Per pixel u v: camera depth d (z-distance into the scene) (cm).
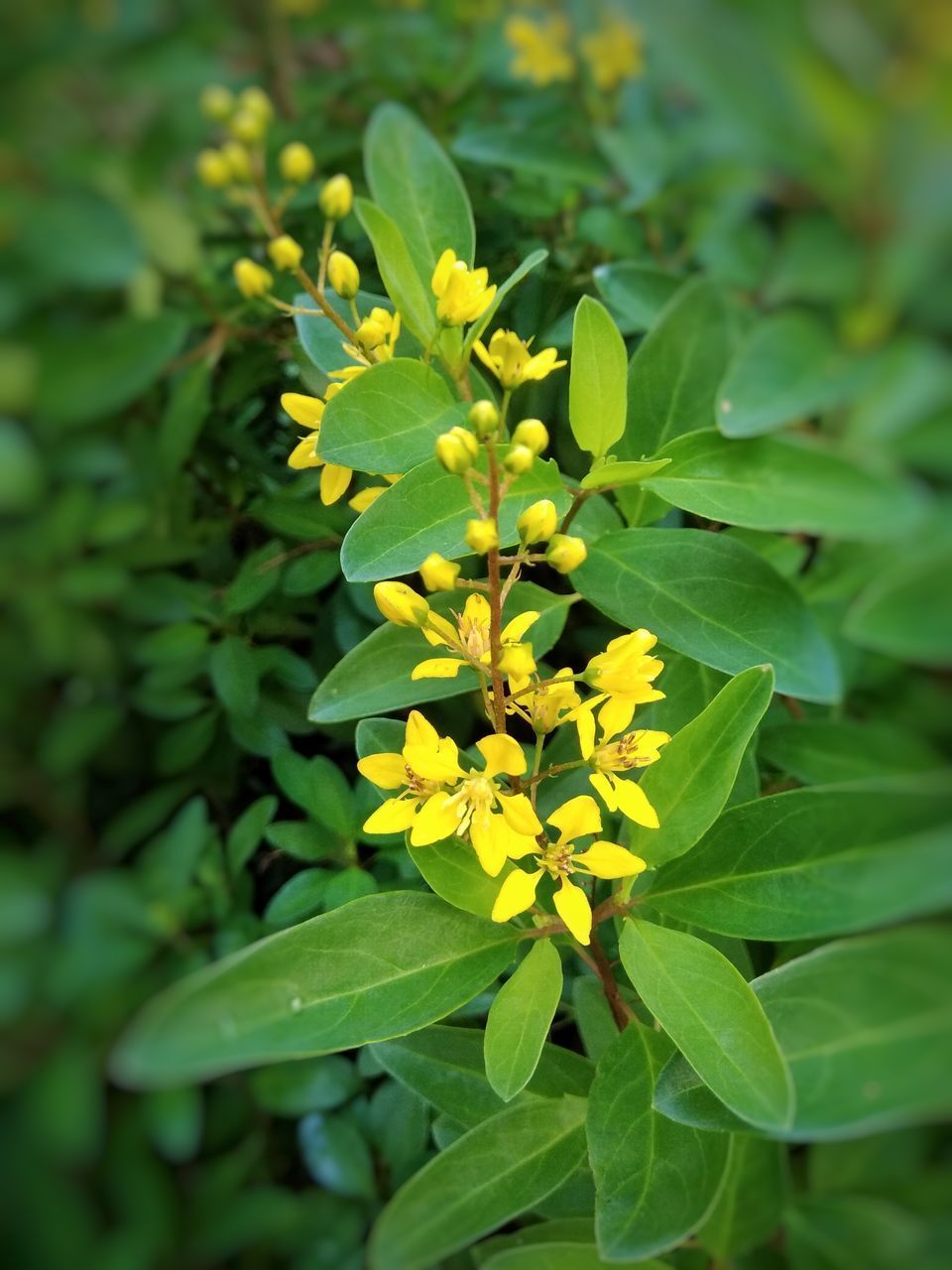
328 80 18
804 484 12
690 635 13
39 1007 10
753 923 12
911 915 11
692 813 12
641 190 16
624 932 13
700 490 13
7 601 11
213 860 13
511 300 17
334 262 14
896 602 9
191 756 13
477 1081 13
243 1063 10
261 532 16
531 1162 12
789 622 13
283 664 15
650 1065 13
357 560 12
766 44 11
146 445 13
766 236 14
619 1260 11
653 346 15
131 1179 10
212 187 14
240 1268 11
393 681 13
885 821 11
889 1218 11
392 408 13
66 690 11
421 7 18
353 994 12
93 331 11
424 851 13
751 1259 12
